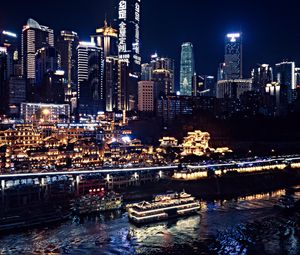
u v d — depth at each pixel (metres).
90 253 180.62
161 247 188.62
